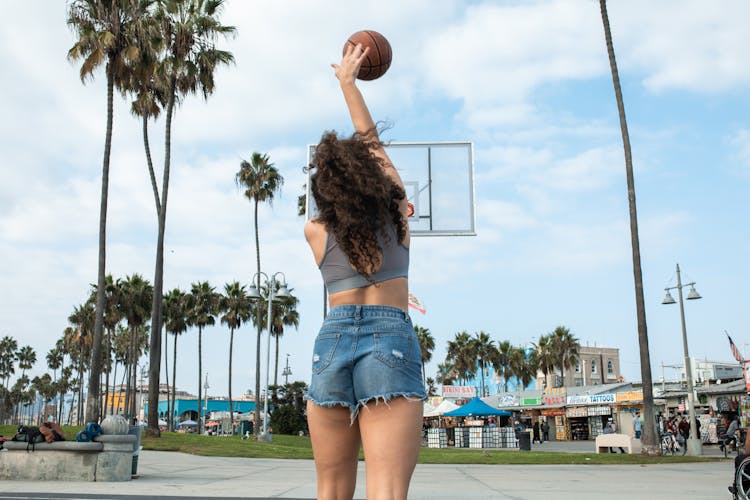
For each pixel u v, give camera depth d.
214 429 83.50
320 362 2.14
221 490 8.77
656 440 21.23
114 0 24.11
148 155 28.02
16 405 136.25
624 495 8.73
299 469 14.09
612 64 23.14
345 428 2.15
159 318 25.70
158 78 27.14
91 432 10.00
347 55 2.65
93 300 59.62
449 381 83.38
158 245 25.98
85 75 23.80
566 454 22.11
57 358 109.38
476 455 21.64
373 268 2.12
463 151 16.48
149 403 24.88
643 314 21.69
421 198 16.23
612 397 48.69
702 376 53.78
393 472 2.00
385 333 2.10
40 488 8.55
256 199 46.62
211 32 27.61
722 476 13.20
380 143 2.34
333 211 2.15
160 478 11.02
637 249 21.92
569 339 68.19
